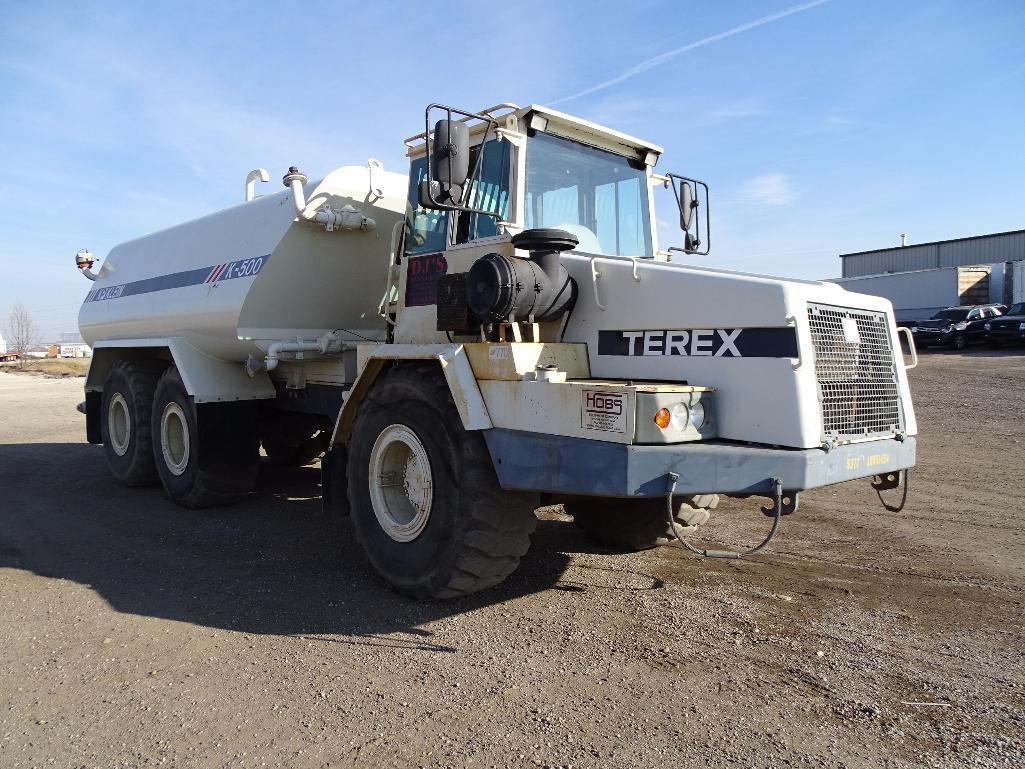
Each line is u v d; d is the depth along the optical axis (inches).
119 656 147.9
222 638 156.3
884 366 165.5
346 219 232.7
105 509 278.2
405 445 180.1
